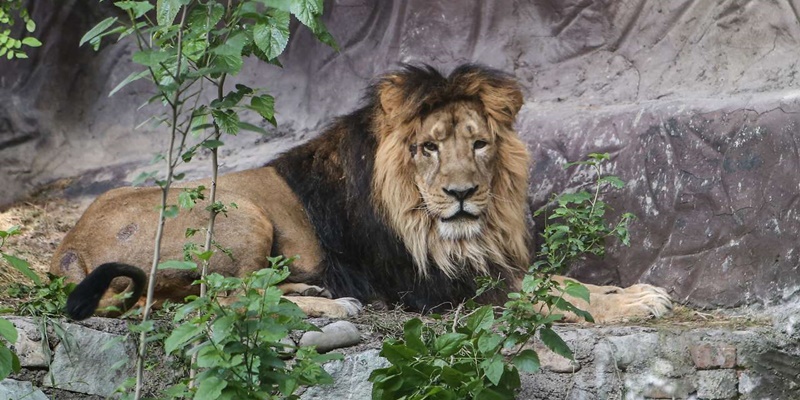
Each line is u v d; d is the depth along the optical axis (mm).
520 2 14258
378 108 10883
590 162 9688
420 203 10633
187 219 10070
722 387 9461
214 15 7352
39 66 16031
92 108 16062
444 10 14562
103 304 9562
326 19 15336
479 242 10672
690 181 11242
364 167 10898
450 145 10422
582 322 10328
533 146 12594
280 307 7098
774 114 10875
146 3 6977
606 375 9305
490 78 10625
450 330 9180
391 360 8352
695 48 12922
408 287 10844
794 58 12016
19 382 8539
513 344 8336
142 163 15227
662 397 9352
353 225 10945
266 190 10938
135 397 7234
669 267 11203
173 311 9266
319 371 7371
